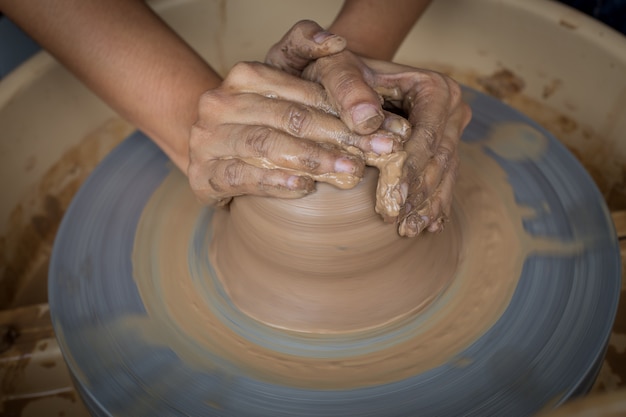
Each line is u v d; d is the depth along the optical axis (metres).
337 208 0.90
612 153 1.54
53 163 1.62
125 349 1.05
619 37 1.46
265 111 0.89
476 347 1.00
